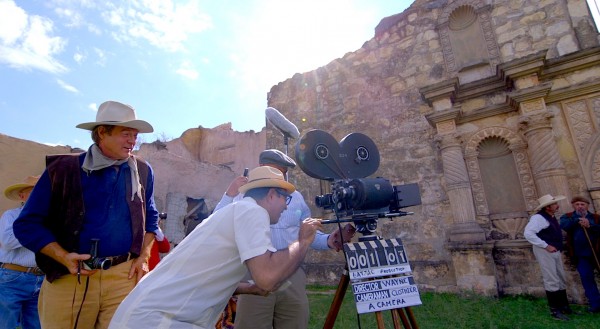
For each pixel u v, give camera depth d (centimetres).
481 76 655
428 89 642
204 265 146
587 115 540
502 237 564
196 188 1093
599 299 421
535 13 624
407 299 194
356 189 202
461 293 542
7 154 580
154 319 133
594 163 521
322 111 862
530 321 395
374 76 797
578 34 582
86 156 196
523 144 572
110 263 190
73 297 183
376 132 757
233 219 151
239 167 1703
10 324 263
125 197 207
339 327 399
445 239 624
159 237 305
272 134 951
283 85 958
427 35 743
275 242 241
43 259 181
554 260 423
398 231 673
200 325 145
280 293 226
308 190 839
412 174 686
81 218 187
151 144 1308
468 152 617
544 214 443
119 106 200
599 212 501
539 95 541
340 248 233
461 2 707
